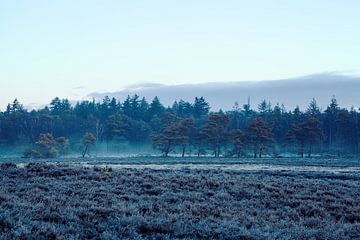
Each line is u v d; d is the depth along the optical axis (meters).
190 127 108.62
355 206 15.58
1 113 149.25
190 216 11.98
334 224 12.30
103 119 160.12
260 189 18.67
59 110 181.38
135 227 10.09
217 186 18.98
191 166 54.50
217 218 12.29
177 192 16.48
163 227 10.29
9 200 12.06
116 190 15.84
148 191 16.45
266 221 12.46
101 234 9.09
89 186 16.52
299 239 10.36
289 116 141.38
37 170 20.28
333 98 139.00
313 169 49.12
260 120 97.94
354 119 127.38
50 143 91.19
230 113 166.00
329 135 134.00
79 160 78.62
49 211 10.82
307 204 15.56
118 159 83.56
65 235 8.77
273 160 79.19
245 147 97.69
